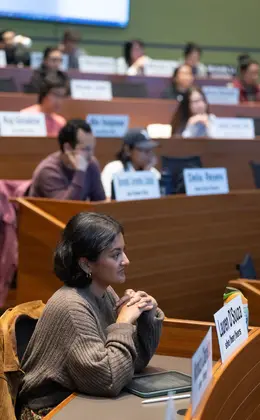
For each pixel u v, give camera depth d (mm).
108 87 11906
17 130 8492
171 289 6699
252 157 9820
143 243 6367
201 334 4137
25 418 3592
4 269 6566
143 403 3363
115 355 3447
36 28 18078
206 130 9914
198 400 2938
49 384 3564
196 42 20250
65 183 6777
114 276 3643
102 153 8758
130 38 19406
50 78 9359
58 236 5730
